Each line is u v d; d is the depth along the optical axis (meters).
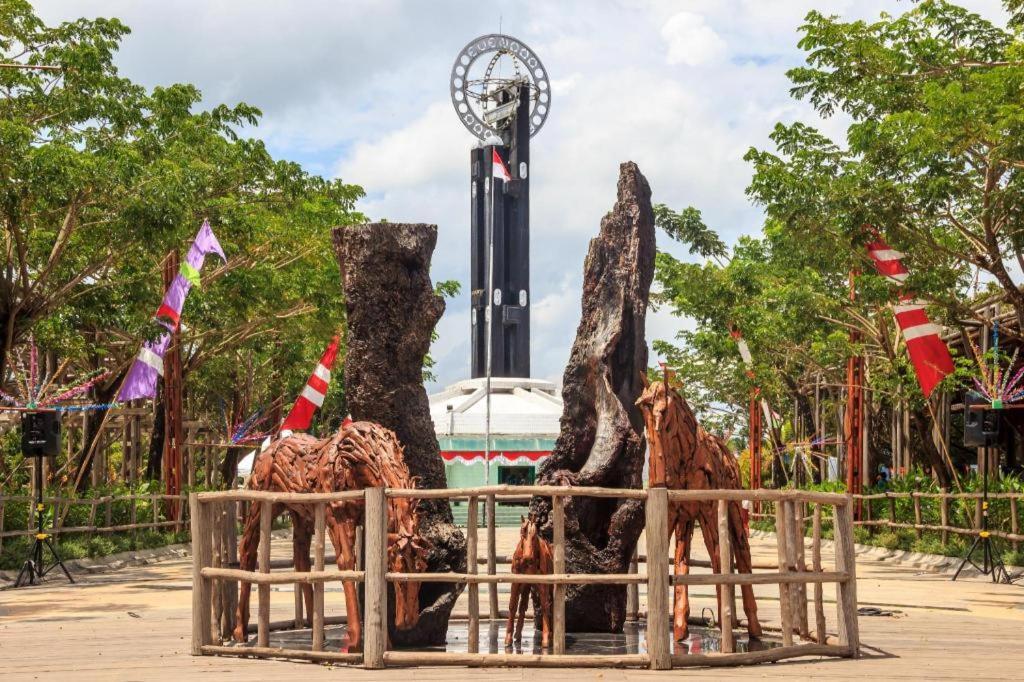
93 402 27.17
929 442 25.03
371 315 10.46
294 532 11.03
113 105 20.84
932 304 21.12
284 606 14.16
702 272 31.09
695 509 9.70
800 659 8.91
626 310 10.98
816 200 20.58
